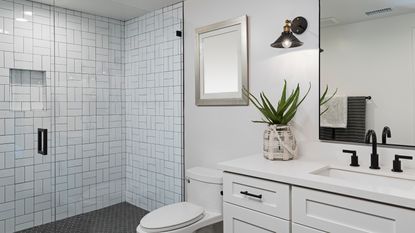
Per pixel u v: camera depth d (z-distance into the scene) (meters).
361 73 1.56
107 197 2.83
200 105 2.40
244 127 2.10
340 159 1.63
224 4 2.20
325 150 1.68
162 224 1.69
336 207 1.15
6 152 2.11
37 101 2.30
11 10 2.14
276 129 1.69
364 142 1.55
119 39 2.93
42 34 2.33
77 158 2.60
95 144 2.74
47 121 2.37
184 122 2.55
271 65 1.93
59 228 2.44
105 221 2.60
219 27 2.22
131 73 2.96
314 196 1.21
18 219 2.18
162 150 2.72
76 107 2.58
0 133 2.08
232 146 2.18
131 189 2.97
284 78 1.86
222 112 2.25
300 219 1.26
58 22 2.45
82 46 2.63
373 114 1.53
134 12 2.76
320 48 1.70
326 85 1.68
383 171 1.38
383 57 1.50
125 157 2.98
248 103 2.06
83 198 2.64
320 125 1.70
